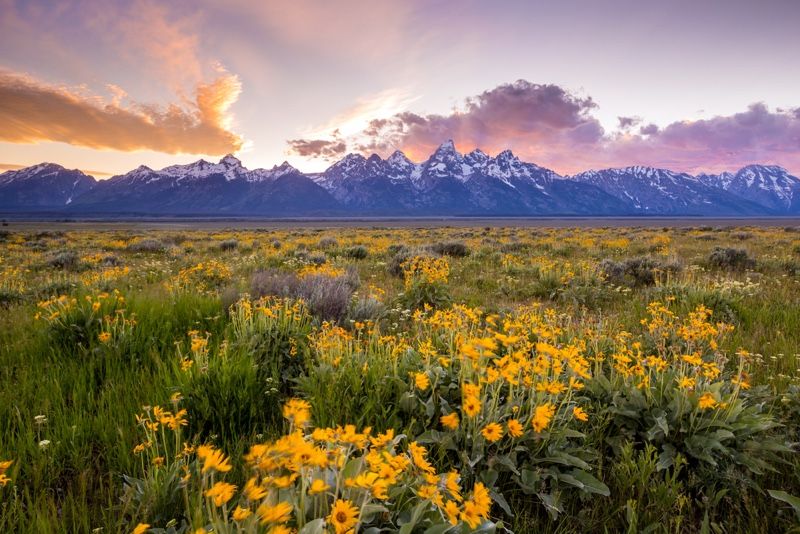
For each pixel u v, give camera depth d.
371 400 2.92
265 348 4.07
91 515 2.13
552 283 8.95
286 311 4.59
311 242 25.19
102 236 36.72
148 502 1.98
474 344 2.38
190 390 3.12
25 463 2.43
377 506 1.49
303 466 1.35
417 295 7.55
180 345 4.42
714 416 2.63
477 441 2.32
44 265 13.40
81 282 7.85
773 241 22.11
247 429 3.03
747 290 7.43
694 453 2.53
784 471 2.59
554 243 20.92
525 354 2.79
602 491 2.19
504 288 8.98
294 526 1.52
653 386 3.07
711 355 4.05
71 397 3.41
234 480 2.29
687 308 6.71
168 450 2.58
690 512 2.30
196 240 30.14
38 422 2.68
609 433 2.82
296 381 3.49
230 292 6.09
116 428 2.76
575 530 2.17
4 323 5.64
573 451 2.47
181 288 7.57
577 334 4.58
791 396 3.18
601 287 8.73
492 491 2.14
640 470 2.45
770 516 2.22
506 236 34.75
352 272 9.93
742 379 3.70
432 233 44.25
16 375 3.82
